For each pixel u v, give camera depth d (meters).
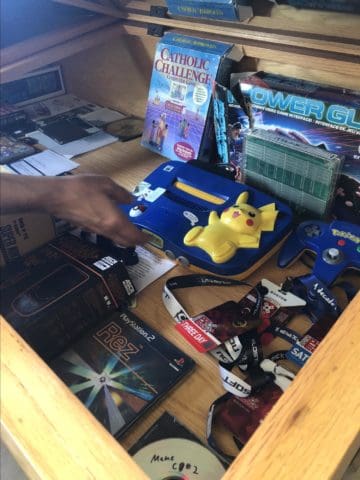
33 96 1.21
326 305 0.58
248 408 0.48
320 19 0.66
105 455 0.31
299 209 0.73
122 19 0.97
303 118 0.69
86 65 1.16
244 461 0.30
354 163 0.66
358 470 0.55
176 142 0.90
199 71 0.81
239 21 0.75
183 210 0.70
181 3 0.80
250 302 0.60
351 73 0.65
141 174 0.88
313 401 0.33
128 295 0.61
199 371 0.53
